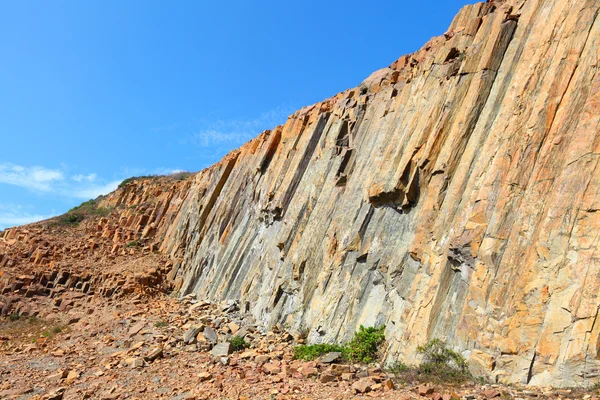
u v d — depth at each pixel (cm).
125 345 2438
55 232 5591
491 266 1355
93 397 1647
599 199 1151
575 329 1077
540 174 1341
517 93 1559
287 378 1523
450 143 1759
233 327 2547
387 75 2680
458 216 1564
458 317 1415
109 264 4478
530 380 1129
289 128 3606
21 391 1805
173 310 3256
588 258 1120
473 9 2092
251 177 3912
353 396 1256
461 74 1888
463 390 1178
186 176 7562
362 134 2619
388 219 2017
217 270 3700
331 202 2511
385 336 1677
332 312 2058
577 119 1311
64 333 2966
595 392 975
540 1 1698
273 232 3114
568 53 1427
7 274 3978
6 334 3064
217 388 1488
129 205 6700
